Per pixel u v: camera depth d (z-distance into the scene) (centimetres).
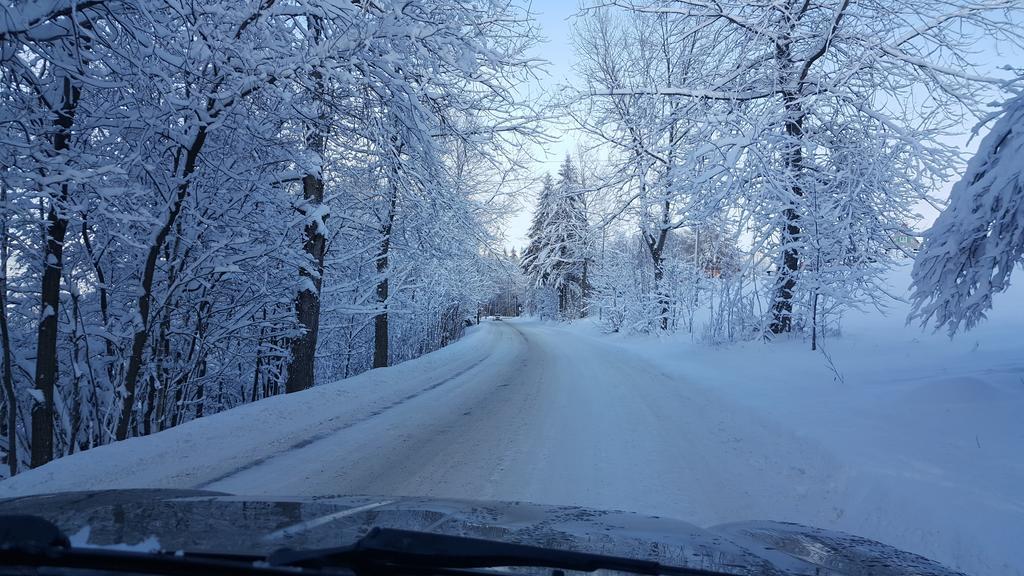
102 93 841
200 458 640
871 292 1525
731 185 1398
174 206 844
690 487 540
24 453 883
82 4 666
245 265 1106
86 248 859
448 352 2286
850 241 1500
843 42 1545
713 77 1692
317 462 629
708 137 1491
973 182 725
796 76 1555
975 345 1100
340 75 834
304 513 241
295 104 870
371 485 541
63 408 802
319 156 1099
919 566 235
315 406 988
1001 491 455
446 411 955
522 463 624
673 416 890
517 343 2855
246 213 1009
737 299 1814
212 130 848
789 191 1409
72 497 258
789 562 220
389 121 991
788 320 1706
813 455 625
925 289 788
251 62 758
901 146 1420
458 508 285
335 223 1485
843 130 1560
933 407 734
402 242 1556
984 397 724
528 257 6347
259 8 780
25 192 691
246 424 822
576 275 5984
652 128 1681
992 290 716
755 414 840
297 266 1166
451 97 955
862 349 1353
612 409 955
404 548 170
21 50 682
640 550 219
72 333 840
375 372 1452
